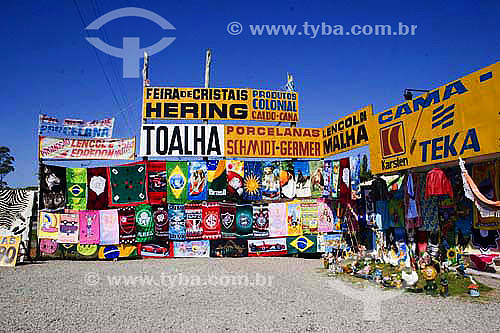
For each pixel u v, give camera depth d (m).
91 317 8.22
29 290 11.23
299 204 20.59
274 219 20.59
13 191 19.55
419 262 13.08
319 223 20.42
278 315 8.32
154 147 20.33
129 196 19.98
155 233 19.86
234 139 20.95
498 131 10.68
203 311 8.71
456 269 12.27
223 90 21.52
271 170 20.70
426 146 13.26
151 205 19.98
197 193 20.23
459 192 13.77
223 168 20.47
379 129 15.80
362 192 19.53
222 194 20.31
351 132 19.09
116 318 8.14
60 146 19.80
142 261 18.66
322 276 13.59
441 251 14.30
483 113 11.15
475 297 9.61
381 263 15.43
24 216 19.39
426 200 15.12
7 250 16.95
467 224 13.45
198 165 20.39
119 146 20.16
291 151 21.34
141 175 20.11
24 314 8.46
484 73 11.13
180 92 21.20
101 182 20.00
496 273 12.16
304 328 7.37
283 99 22.08
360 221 19.58
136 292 10.95
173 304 9.41
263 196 20.52
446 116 12.45
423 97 13.45
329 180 20.36
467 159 12.12
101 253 19.47
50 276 13.88
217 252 20.17
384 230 17.41
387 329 7.24
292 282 12.40
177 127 20.61
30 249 19.19
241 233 20.38
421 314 8.23
